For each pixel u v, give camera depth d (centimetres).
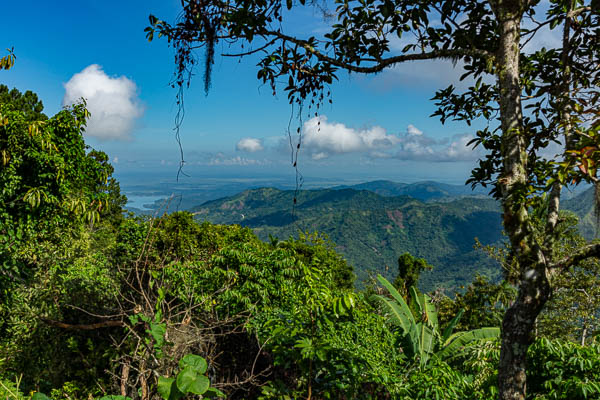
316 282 484
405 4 272
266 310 679
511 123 250
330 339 521
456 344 813
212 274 747
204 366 224
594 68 312
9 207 740
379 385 521
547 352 409
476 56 270
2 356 709
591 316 1441
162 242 1133
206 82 279
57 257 877
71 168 831
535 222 287
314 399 475
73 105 841
